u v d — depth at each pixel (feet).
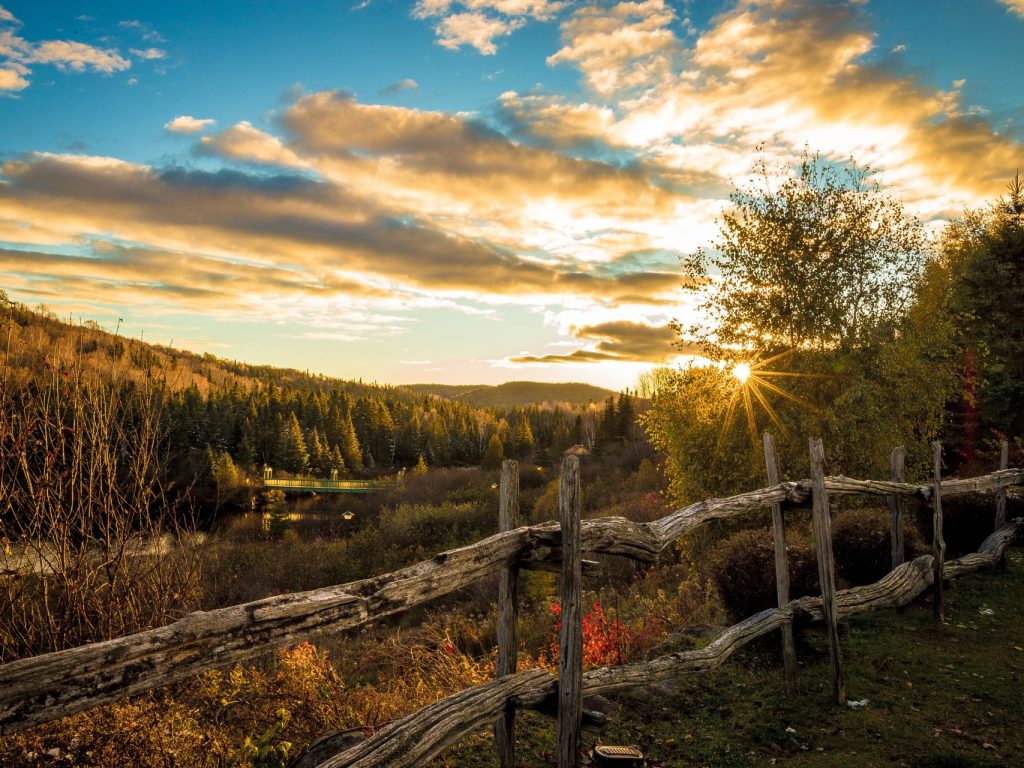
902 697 16.29
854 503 45.73
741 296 53.26
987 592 25.48
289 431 269.23
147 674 6.19
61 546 12.62
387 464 330.13
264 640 7.14
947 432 66.18
